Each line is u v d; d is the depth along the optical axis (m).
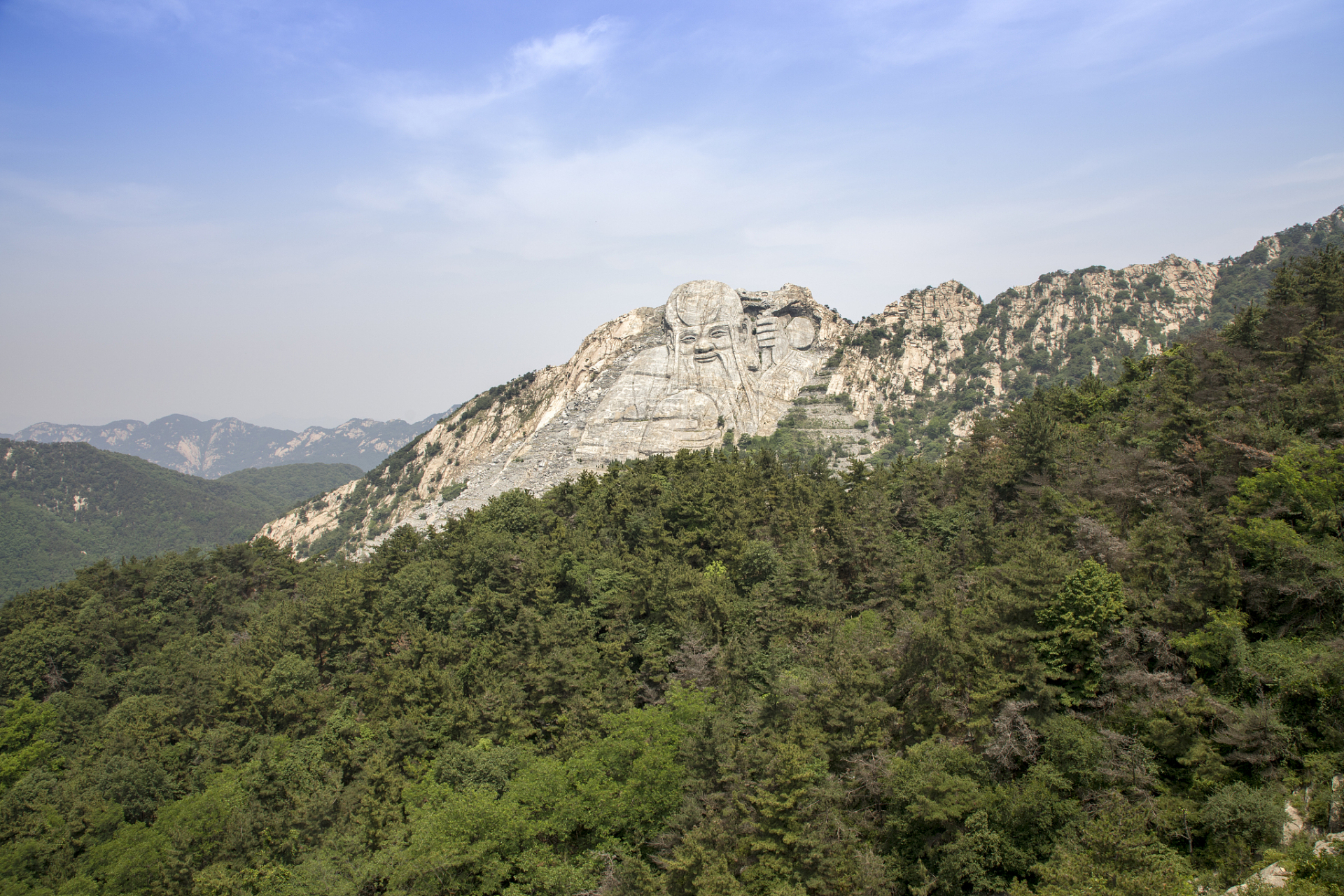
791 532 95.94
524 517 118.94
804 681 61.69
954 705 55.28
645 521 107.56
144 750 84.12
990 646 55.75
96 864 69.19
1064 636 55.50
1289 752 46.75
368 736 76.88
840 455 197.12
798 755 50.94
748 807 51.50
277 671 89.50
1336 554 53.47
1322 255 92.81
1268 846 42.69
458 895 60.19
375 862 61.56
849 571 91.31
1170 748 49.78
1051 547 66.06
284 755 78.12
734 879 47.53
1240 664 51.28
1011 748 50.25
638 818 60.22
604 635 86.81
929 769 50.50
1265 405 74.75
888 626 75.31
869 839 51.31
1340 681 46.62
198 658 109.56
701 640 75.88
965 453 108.12
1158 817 45.75
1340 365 72.88
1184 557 60.19
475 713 74.50
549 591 91.50
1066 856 44.31
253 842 68.69
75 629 117.69
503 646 84.94
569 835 63.91
